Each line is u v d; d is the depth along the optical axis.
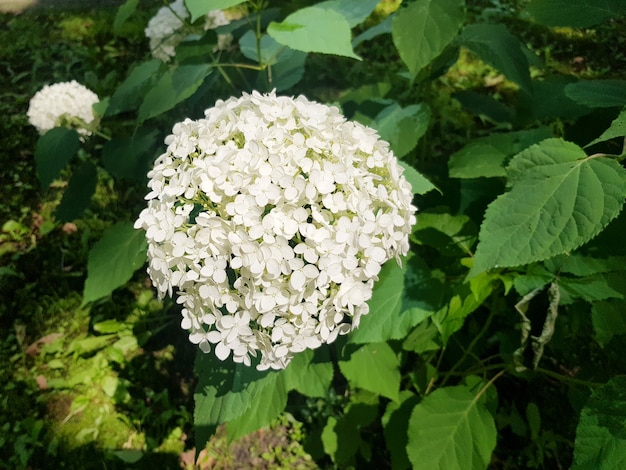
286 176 0.31
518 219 0.34
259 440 0.58
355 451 0.53
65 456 0.57
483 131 0.82
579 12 0.44
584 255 0.41
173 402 0.61
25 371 0.64
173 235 0.31
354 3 0.51
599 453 0.33
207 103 0.86
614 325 0.43
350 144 0.34
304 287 0.31
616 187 0.32
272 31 0.39
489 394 0.47
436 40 0.42
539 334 0.44
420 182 0.39
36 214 0.80
